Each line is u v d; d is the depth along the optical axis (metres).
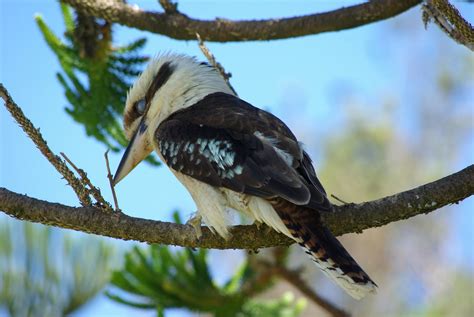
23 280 12.55
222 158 8.28
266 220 7.90
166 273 10.77
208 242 8.17
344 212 7.72
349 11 10.34
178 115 9.22
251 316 10.93
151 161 10.61
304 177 7.98
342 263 7.48
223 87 9.76
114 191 7.79
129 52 11.16
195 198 8.46
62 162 7.64
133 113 10.27
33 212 7.73
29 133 7.46
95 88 11.12
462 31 7.34
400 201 7.57
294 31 10.52
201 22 10.73
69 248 12.76
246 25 10.61
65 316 12.71
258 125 8.46
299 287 10.84
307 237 7.65
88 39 11.03
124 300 10.75
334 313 10.89
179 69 9.77
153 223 7.88
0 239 12.55
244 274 10.97
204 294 10.76
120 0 10.91
